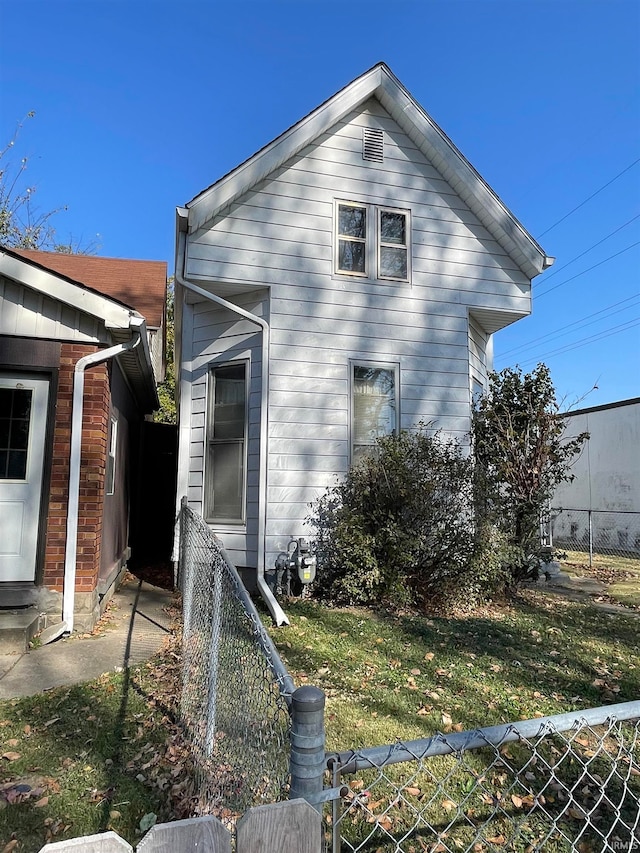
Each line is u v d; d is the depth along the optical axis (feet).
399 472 22.21
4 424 19.16
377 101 26.96
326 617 20.35
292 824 3.36
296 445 24.36
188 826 3.06
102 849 2.89
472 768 9.94
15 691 13.65
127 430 30.25
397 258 26.96
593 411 52.95
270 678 6.21
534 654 16.65
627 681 14.61
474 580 22.22
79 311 19.67
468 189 27.27
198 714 10.46
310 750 4.18
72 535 18.97
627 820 8.78
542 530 30.68
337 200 25.98
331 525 23.77
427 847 8.02
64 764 10.23
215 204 23.16
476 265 27.96
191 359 26.94
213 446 25.91
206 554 11.80
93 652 16.60
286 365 24.54
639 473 47.26
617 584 30.25
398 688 13.73
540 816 8.84
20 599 18.01
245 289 24.93
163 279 35.47
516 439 26.48
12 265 18.53
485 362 32.37
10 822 8.50
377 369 26.11
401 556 21.52
